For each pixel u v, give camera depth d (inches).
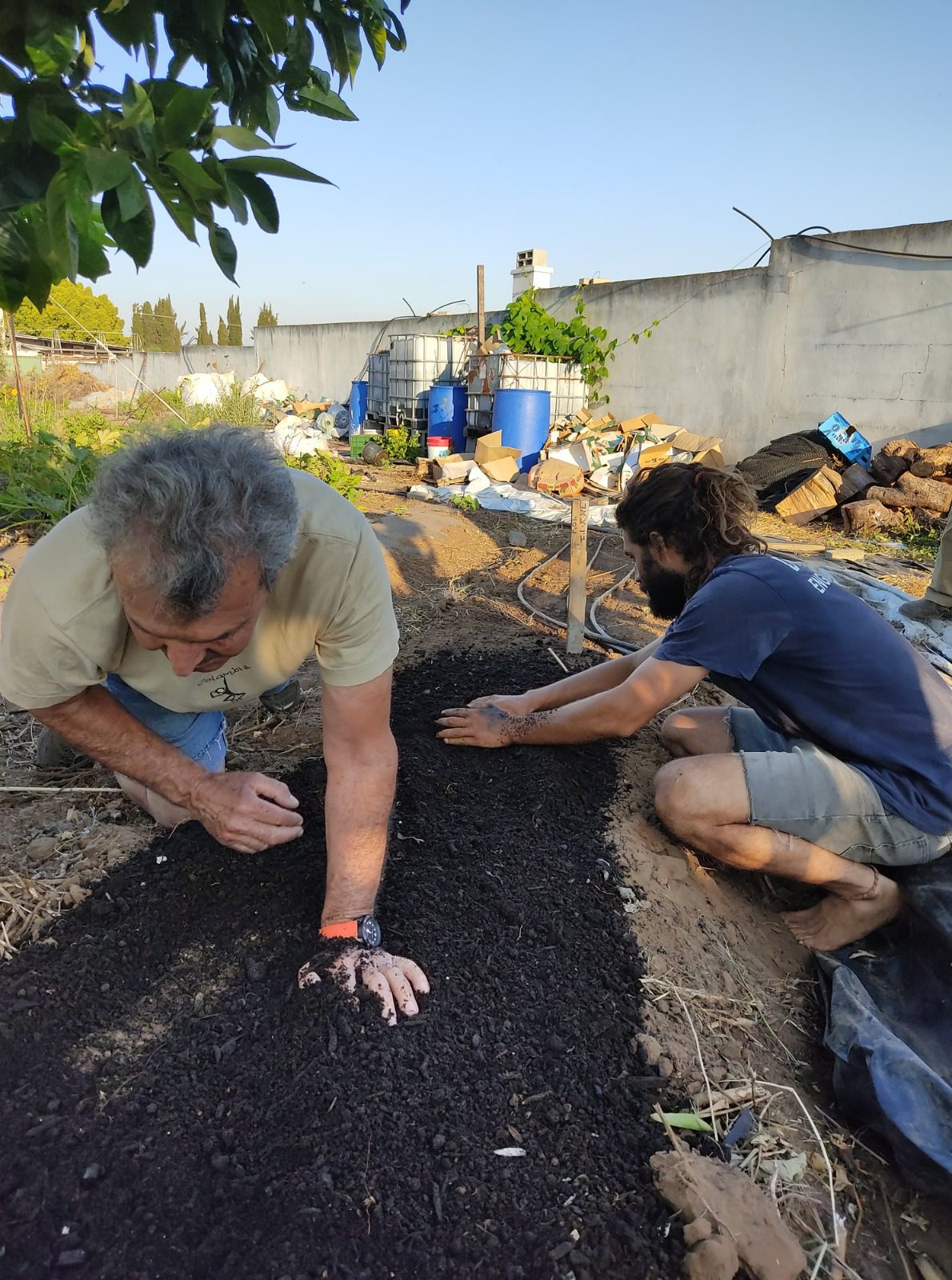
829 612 91.6
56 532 65.8
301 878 88.1
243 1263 56.2
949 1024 85.7
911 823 90.7
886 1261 66.3
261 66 59.3
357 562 70.4
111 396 688.4
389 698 77.7
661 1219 62.5
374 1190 61.1
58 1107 65.1
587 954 85.7
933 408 336.8
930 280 328.8
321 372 686.5
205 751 98.7
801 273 365.4
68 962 78.7
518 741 115.9
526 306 442.6
